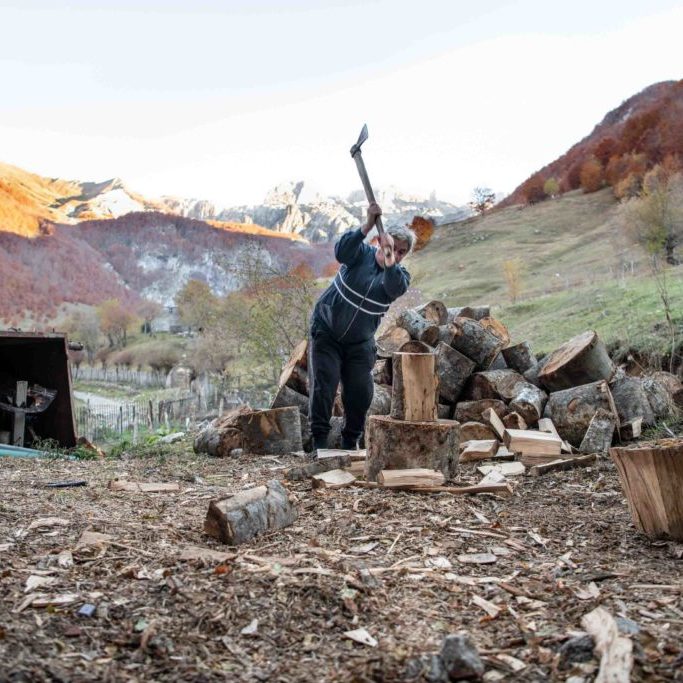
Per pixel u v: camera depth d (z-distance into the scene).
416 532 3.56
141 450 8.07
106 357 67.88
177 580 2.67
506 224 85.62
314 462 5.20
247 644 2.25
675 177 38.25
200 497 4.53
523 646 2.24
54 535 3.31
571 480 5.13
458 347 7.29
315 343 5.80
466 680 2.03
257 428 6.70
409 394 4.80
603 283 22.94
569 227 79.81
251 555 3.09
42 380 10.39
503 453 5.91
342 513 3.96
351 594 2.59
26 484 4.98
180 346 54.34
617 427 6.50
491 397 7.07
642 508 3.55
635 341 10.01
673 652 2.11
